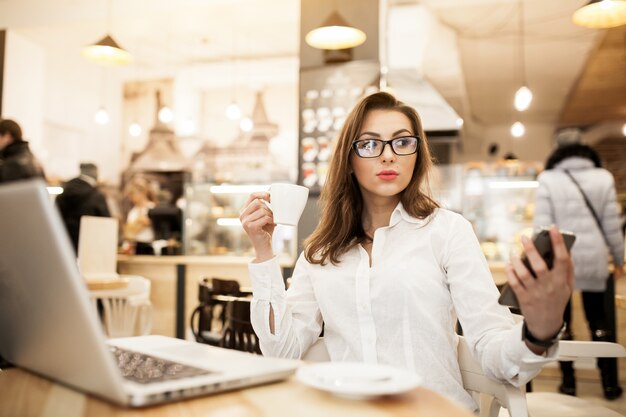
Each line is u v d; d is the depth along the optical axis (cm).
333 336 132
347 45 414
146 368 78
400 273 125
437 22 560
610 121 980
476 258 124
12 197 60
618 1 343
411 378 73
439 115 581
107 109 897
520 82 784
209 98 898
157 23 684
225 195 690
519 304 84
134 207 852
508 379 98
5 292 71
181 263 489
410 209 134
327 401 68
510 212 613
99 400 69
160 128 907
